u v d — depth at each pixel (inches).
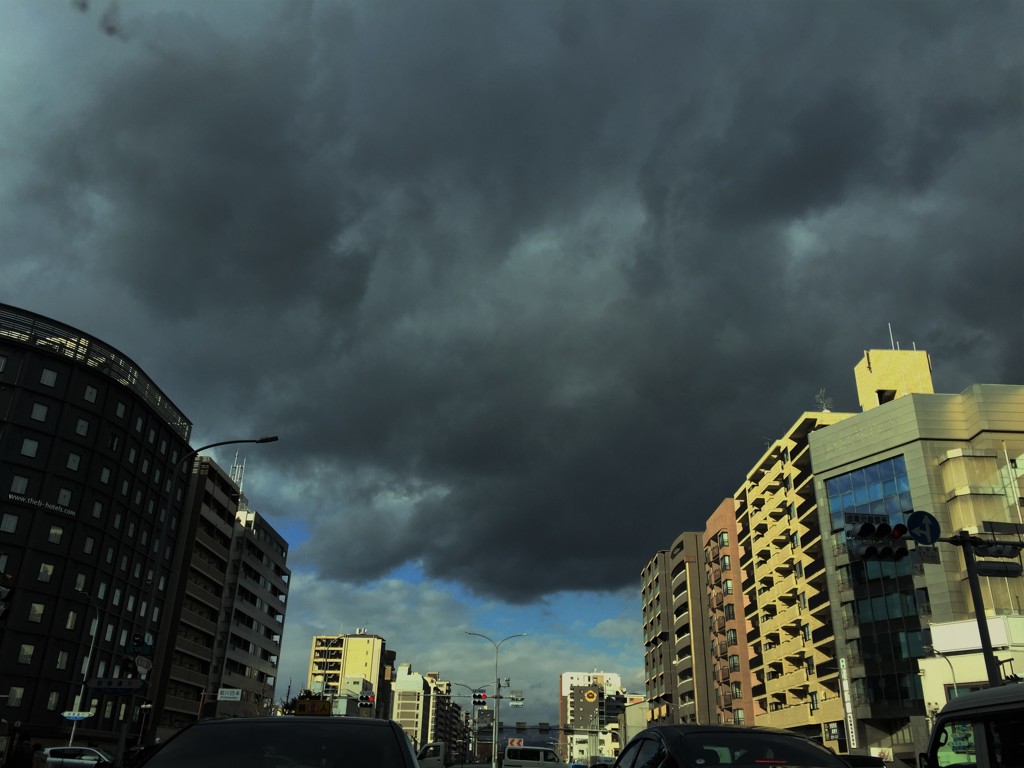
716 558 3850.9
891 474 2495.1
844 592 2498.8
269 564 4323.3
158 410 3134.8
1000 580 2156.7
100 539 2701.8
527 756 1470.2
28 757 805.9
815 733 2701.8
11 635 2373.3
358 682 5944.9
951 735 263.0
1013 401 2394.2
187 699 3284.9
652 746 238.8
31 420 2573.8
